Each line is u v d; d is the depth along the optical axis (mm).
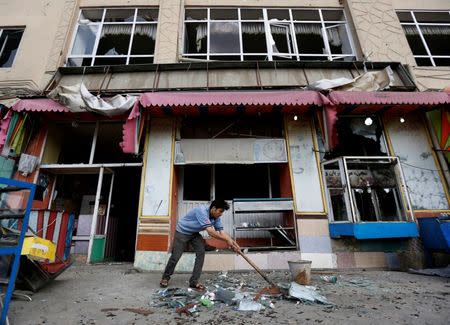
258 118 6320
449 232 4410
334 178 5645
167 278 3654
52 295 3254
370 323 2318
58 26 7457
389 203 5273
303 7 8156
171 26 7523
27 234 3209
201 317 2531
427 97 5418
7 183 2299
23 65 6895
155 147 5840
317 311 2648
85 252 5887
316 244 5215
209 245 5465
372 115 6230
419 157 5879
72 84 6500
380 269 5020
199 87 6309
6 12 7566
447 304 2830
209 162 5781
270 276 4492
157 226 5281
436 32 7965
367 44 7383
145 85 6418
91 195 6695
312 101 5254
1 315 2264
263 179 6512
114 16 8016
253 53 7609
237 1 8148
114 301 3043
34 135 6074
